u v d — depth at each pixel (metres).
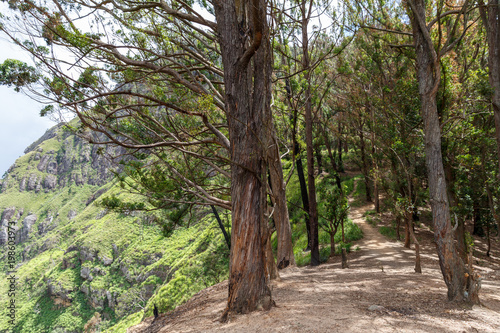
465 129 12.45
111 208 10.85
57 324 64.94
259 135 7.06
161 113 10.52
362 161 27.14
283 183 14.60
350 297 7.75
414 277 10.66
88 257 76.19
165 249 63.44
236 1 7.19
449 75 11.11
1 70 5.90
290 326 5.36
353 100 20.88
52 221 156.38
